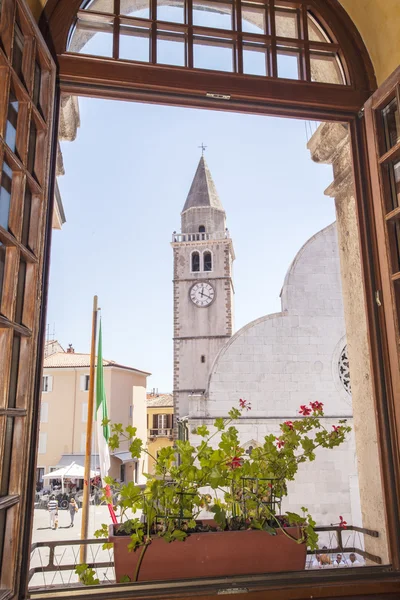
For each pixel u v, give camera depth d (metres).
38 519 23.59
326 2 2.82
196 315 37.28
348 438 17.55
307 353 19.05
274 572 2.09
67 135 3.99
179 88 2.46
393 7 2.51
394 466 2.26
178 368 36.38
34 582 8.98
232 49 2.65
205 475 2.26
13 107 1.88
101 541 2.66
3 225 1.78
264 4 2.77
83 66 2.37
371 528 3.12
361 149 2.64
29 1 2.25
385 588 2.09
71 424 34.84
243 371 18.84
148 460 40.97
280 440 2.55
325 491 16.97
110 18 2.51
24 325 1.91
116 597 1.90
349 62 2.74
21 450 1.81
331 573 2.11
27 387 1.87
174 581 1.99
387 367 2.35
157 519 2.21
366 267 2.51
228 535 2.11
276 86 2.58
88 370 35.38
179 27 2.57
